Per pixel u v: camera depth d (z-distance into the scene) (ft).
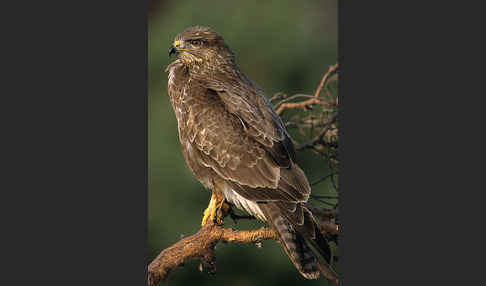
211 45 42.55
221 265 65.05
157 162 66.03
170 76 43.32
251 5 72.59
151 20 73.56
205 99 40.22
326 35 73.31
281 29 71.67
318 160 63.05
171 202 65.10
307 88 70.54
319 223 38.83
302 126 47.16
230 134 38.88
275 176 37.60
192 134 39.99
